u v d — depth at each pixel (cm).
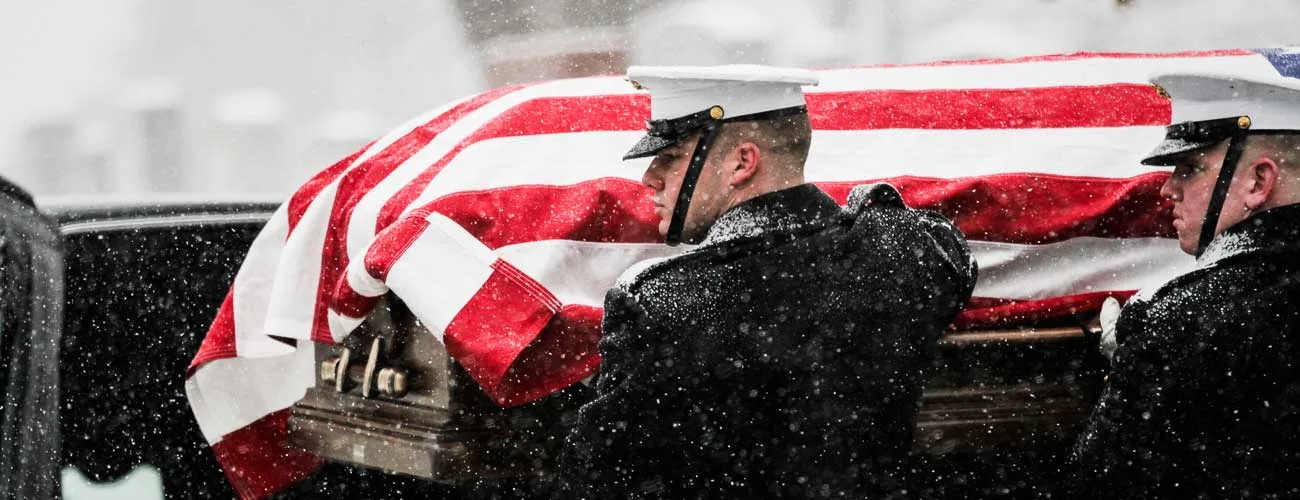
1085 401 294
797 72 246
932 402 284
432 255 267
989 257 289
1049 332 293
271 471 323
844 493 241
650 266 240
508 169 279
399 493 371
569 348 271
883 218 252
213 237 396
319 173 310
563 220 272
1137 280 296
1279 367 251
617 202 275
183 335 387
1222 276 253
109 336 377
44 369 344
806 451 240
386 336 288
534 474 278
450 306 262
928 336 248
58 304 354
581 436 238
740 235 241
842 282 241
